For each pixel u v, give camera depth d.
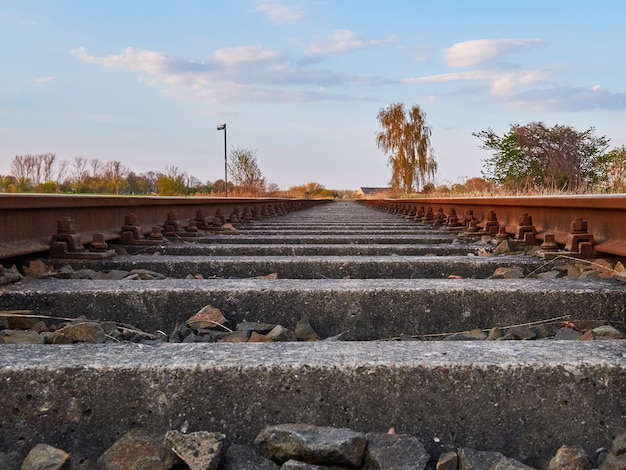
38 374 1.71
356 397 1.75
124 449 1.60
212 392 1.74
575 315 2.83
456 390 1.74
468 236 6.79
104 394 1.72
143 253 5.14
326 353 1.87
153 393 1.73
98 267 4.06
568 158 19.03
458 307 2.84
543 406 1.74
